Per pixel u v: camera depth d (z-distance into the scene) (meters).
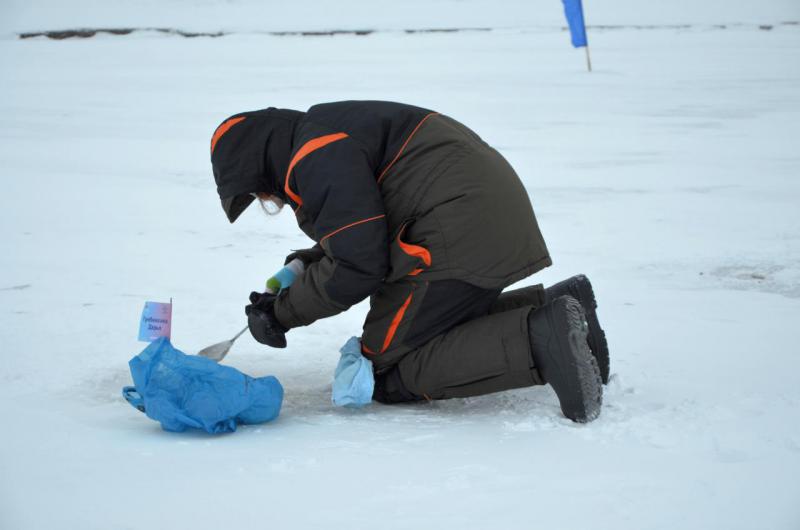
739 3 104.69
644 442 4.64
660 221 12.88
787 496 3.81
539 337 5.01
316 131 5.22
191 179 17.05
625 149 19.61
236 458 4.46
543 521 3.59
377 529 3.53
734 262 10.45
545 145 20.27
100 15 95.00
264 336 5.61
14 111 27.73
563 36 73.06
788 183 15.60
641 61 45.41
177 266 10.49
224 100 30.45
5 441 4.77
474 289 5.28
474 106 27.53
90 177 17.09
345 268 5.15
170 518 3.64
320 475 4.18
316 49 60.28
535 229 5.43
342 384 5.44
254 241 11.98
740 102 27.81
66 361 6.79
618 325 7.82
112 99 31.06
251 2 108.44
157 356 5.02
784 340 7.22
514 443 4.68
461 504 3.79
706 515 3.63
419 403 5.77
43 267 10.38
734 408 5.21
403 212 5.27
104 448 4.65
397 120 5.31
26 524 3.57
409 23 92.69
